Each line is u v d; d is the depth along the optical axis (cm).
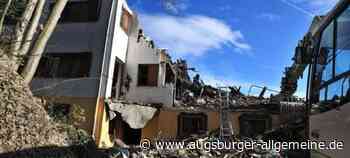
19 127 670
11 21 980
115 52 1723
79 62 1686
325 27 438
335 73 374
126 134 1831
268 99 2075
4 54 813
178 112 1778
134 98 1839
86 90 1623
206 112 1745
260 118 1697
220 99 1834
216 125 1712
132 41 1909
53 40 1734
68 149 754
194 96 2131
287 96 1823
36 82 1691
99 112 1587
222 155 1219
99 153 886
